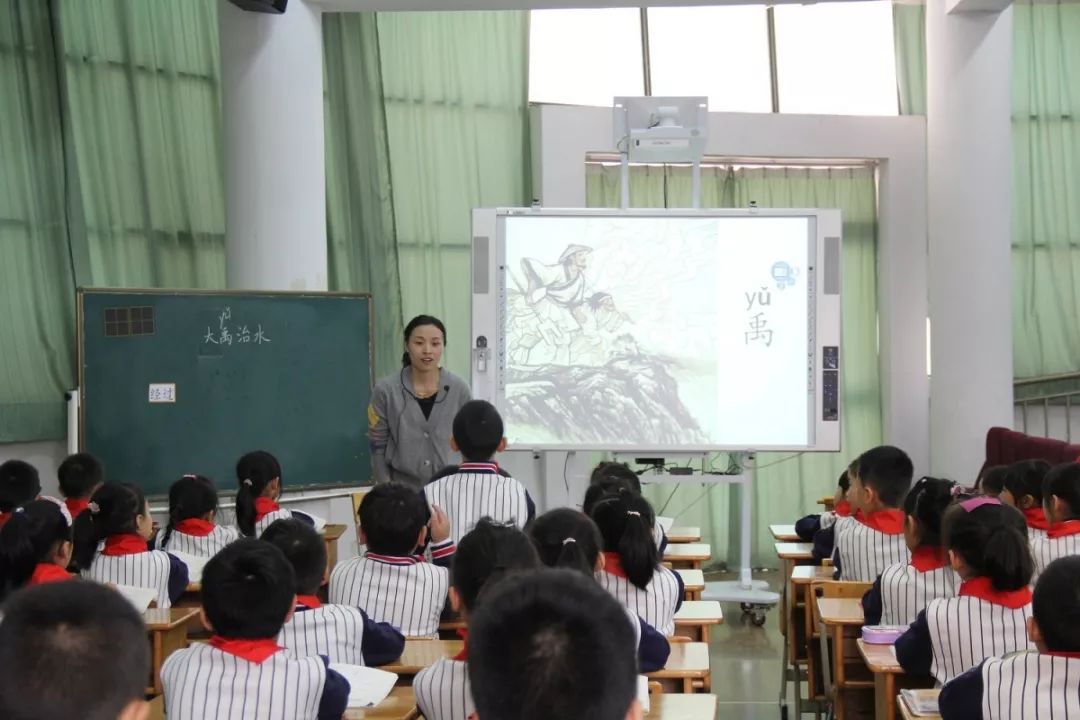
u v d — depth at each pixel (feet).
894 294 26.66
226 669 7.23
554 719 3.52
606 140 25.58
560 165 25.38
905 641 9.29
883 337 26.94
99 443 18.75
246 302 19.88
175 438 19.30
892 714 9.87
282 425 20.12
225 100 20.92
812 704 14.99
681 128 20.79
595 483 13.70
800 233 21.35
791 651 15.12
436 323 16.10
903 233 26.66
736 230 21.40
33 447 19.70
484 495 12.87
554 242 21.39
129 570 12.09
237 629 7.30
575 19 27.20
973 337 24.26
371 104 24.61
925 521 10.60
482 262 21.24
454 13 25.76
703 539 26.89
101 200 20.77
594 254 21.43
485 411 13.19
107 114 20.92
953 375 24.43
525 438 21.31
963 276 24.29
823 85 27.94
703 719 8.31
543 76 27.07
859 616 11.32
